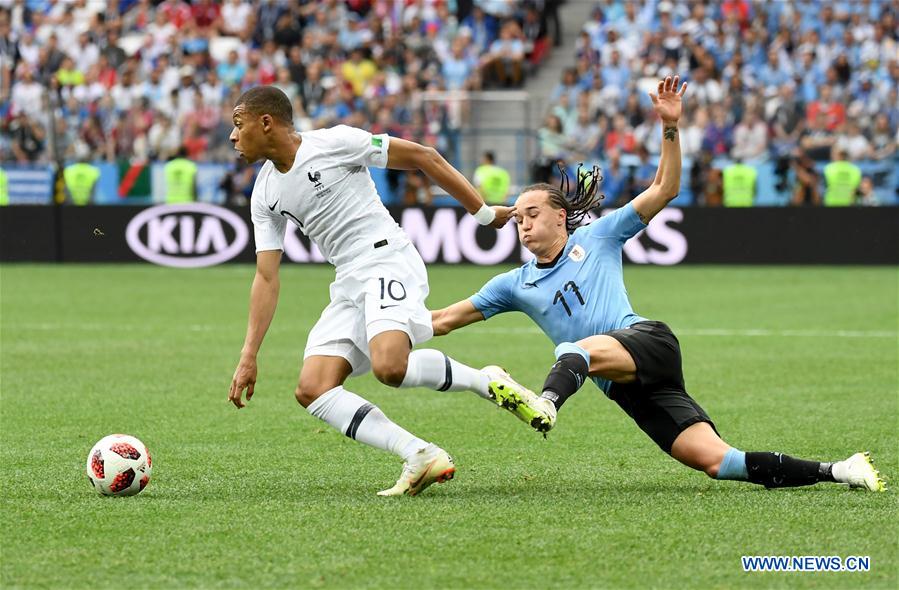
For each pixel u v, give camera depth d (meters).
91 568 15.95
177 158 75.06
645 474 22.36
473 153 75.31
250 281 63.28
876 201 72.56
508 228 70.44
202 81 80.62
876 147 73.88
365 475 22.34
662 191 20.70
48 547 16.91
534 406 18.67
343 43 88.00
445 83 85.50
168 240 72.00
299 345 41.78
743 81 79.88
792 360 38.16
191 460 23.80
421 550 16.70
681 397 20.58
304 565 16.05
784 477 20.06
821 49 82.62
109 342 42.31
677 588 15.15
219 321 48.16
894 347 40.94
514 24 88.25
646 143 76.69
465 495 20.33
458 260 70.81
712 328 45.94
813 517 18.44
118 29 87.38
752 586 15.23
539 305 21.16
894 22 84.12
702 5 85.75
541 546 16.91
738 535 17.44
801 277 64.38
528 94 87.56
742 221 69.88
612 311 20.72
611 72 82.62
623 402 20.83
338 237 20.14
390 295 19.75
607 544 17.00
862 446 25.19
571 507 19.25
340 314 20.44
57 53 83.25
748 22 85.38
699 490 20.75
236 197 73.56
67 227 72.69
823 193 72.12
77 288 59.88
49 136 74.94
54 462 23.44
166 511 19.00
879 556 16.44
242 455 24.31
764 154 75.00
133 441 20.41
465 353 40.41
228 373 35.69
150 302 54.44
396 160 20.09
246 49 87.19
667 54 82.44
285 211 20.12
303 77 80.12
